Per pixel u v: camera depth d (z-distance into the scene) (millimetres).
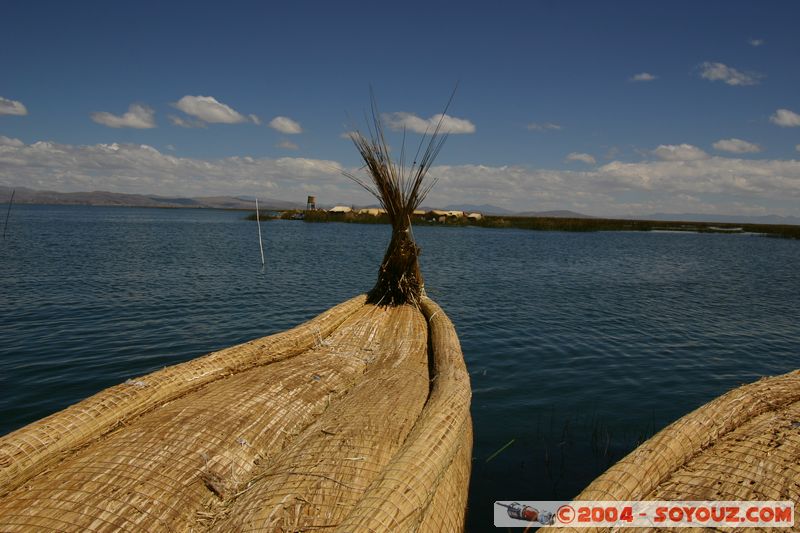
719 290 17406
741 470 3373
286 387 4730
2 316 10883
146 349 8836
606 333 10742
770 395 4348
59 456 3430
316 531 2826
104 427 3771
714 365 8789
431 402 3873
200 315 11617
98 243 29250
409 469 2730
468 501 4508
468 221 70938
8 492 3111
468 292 15648
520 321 11711
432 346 6066
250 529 2871
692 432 3648
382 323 7273
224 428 3871
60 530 2744
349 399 4578
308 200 76312
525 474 5004
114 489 3082
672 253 35094
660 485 3309
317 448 3646
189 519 3096
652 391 7406
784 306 14508
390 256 8273
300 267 21031
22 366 7809
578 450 5523
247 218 77438
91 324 10406
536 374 8000
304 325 6473
